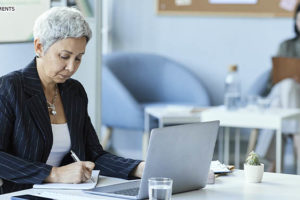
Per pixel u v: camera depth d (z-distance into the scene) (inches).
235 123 197.5
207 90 281.3
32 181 93.0
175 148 86.7
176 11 280.5
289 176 103.5
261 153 226.4
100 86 149.7
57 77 97.1
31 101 99.0
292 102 231.8
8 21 121.8
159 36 283.4
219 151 271.3
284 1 270.1
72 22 94.1
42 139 99.6
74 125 105.0
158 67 266.4
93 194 87.4
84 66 146.3
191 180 91.6
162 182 79.0
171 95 265.1
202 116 200.8
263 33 273.7
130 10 284.7
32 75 100.4
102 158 105.7
